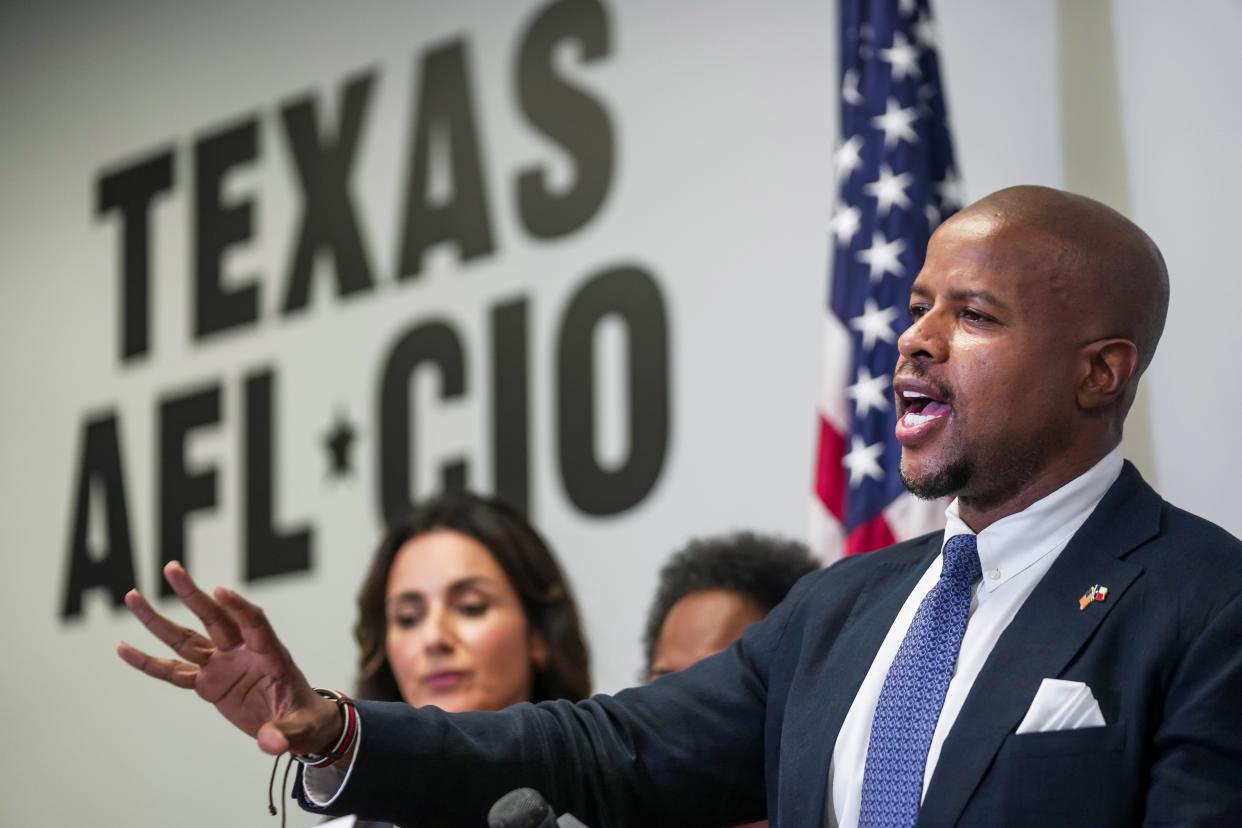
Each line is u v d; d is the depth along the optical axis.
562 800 1.78
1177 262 3.47
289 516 5.07
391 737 1.69
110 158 5.77
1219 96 3.49
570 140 4.66
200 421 5.33
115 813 5.31
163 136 5.65
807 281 4.16
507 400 4.66
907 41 3.60
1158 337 1.79
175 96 5.64
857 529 3.32
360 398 5.00
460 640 3.17
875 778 1.62
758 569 3.03
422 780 1.70
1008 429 1.70
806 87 4.24
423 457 4.82
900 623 1.75
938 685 1.64
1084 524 1.68
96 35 5.89
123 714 5.35
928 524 3.28
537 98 4.76
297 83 5.34
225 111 5.50
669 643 3.00
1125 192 3.57
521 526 3.33
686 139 4.44
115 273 5.68
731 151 4.35
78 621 5.51
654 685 1.90
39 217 5.91
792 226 4.21
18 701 5.58
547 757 1.78
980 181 3.77
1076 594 1.63
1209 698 1.51
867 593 1.84
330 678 4.89
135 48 5.78
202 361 5.39
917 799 1.58
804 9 4.28
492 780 1.74
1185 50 3.55
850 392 3.44
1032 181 3.71
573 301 4.58
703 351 4.32
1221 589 1.57
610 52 4.63
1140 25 3.62
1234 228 3.42
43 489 5.70
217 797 5.11
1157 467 3.41
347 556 4.94
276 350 5.21
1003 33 3.81
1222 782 1.48
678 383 4.35
